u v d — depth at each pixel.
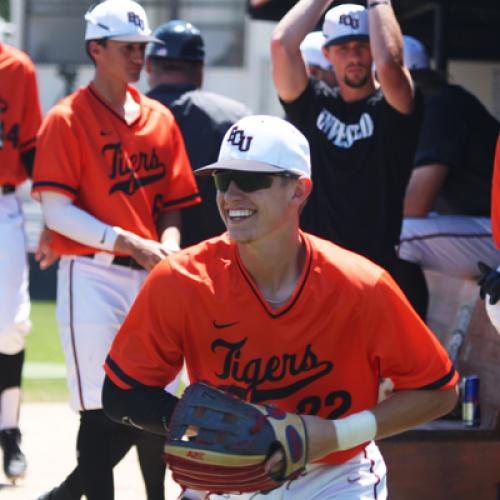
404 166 16.61
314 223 16.55
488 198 20.34
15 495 17.66
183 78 18.56
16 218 18.83
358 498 10.52
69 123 15.73
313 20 16.41
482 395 16.62
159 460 15.42
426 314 19.27
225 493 10.00
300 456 9.59
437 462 15.71
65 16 64.00
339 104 16.61
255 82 61.47
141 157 16.09
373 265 10.34
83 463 15.15
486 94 33.53
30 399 26.88
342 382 10.35
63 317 15.86
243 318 10.18
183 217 18.20
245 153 9.91
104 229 15.55
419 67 20.33
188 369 10.66
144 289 10.44
